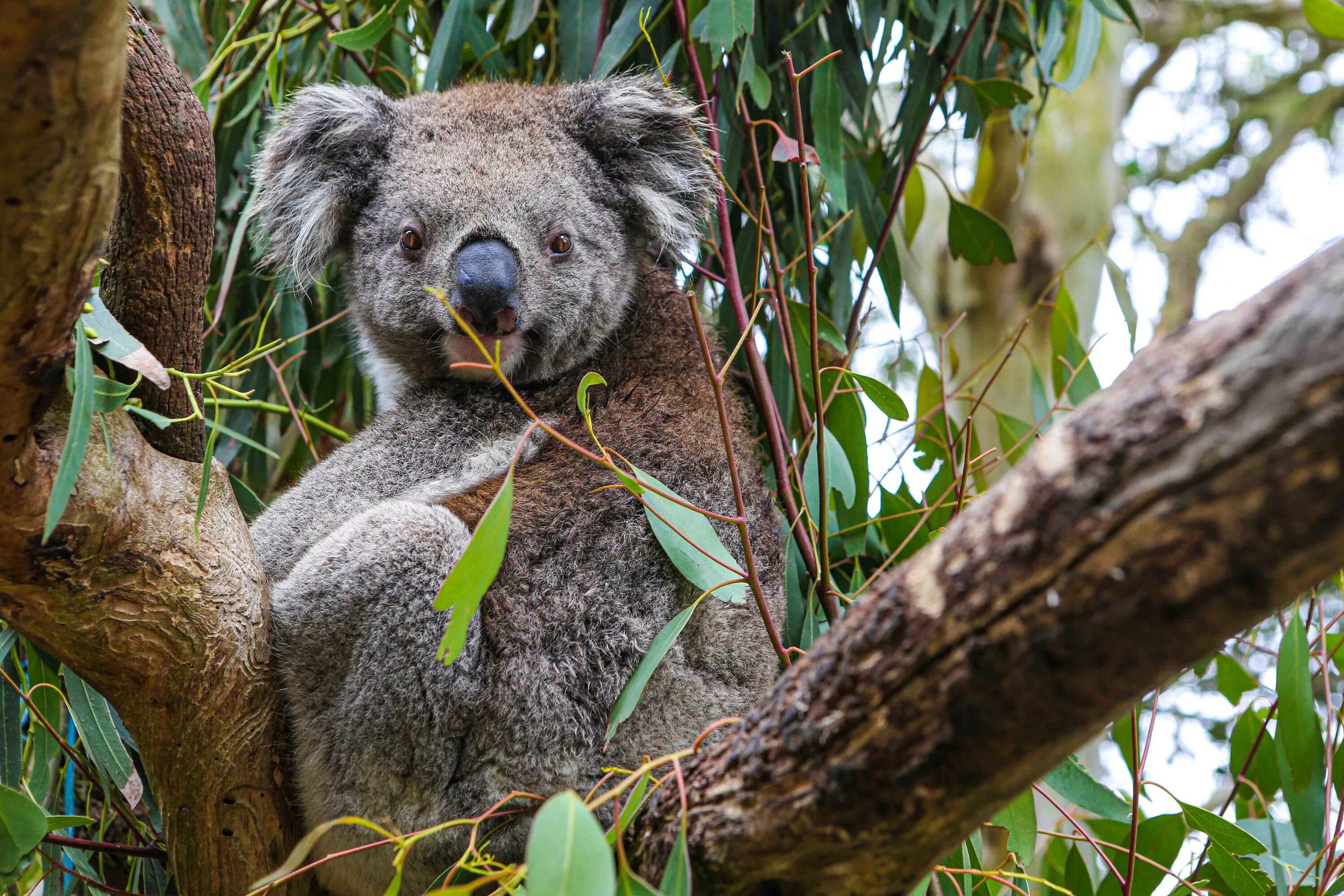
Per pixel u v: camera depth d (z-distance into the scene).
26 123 1.81
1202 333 1.65
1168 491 1.60
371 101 4.11
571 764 3.22
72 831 4.16
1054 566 1.72
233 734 2.91
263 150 4.17
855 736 2.01
